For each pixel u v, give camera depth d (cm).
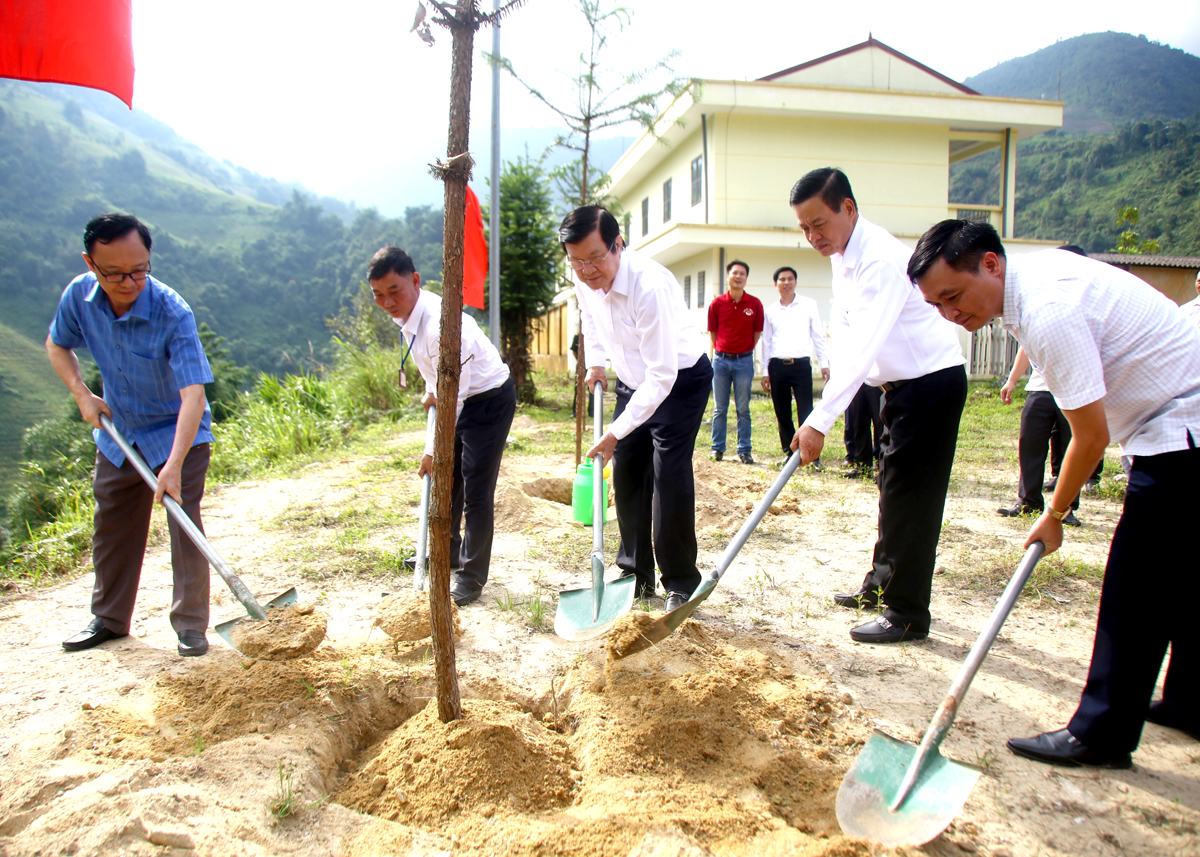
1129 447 245
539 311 1438
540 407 1411
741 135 1764
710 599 406
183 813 199
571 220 338
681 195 1970
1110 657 243
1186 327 242
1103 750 246
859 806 218
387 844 205
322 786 237
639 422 353
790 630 364
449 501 238
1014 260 249
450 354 226
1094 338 236
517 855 200
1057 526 246
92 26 327
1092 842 214
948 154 1842
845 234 337
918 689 304
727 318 831
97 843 184
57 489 769
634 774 242
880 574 371
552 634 358
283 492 713
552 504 643
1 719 278
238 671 294
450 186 220
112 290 316
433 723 251
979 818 224
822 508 617
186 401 328
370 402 1312
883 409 350
